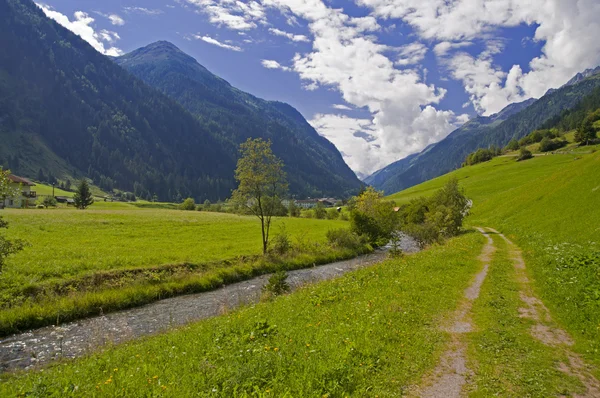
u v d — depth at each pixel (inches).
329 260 1690.5
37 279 967.0
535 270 951.6
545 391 352.2
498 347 460.4
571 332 511.5
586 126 7224.4
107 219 2250.2
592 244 1110.4
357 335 461.7
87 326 799.1
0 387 394.3
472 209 3713.1
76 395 328.2
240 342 445.7
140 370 385.7
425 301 655.1
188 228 2247.8
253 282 1267.2
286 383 328.2
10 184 714.8
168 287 1082.7
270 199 1599.4
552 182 2682.1
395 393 338.3
